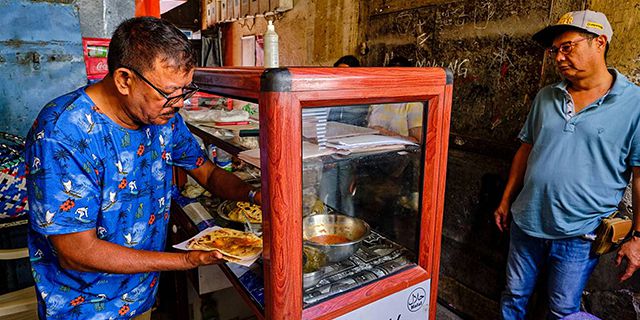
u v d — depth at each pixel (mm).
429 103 1281
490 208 2414
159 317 2621
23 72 2293
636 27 1726
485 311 2514
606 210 1775
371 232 1565
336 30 3447
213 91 1309
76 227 1091
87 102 1113
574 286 1886
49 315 1271
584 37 1670
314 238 1481
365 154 1277
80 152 1078
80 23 2531
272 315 1114
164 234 1471
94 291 1277
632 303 1886
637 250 1677
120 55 1024
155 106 1084
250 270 1396
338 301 1201
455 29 2473
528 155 2061
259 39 4633
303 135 1194
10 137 2182
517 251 2061
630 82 1671
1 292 2252
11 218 1967
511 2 2162
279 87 955
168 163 1424
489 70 2322
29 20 2262
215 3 5406
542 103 1925
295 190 1038
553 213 1845
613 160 1693
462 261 2648
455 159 2609
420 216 1373
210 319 2215
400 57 2674
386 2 2928
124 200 1231
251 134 1719
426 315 1467
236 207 1781
